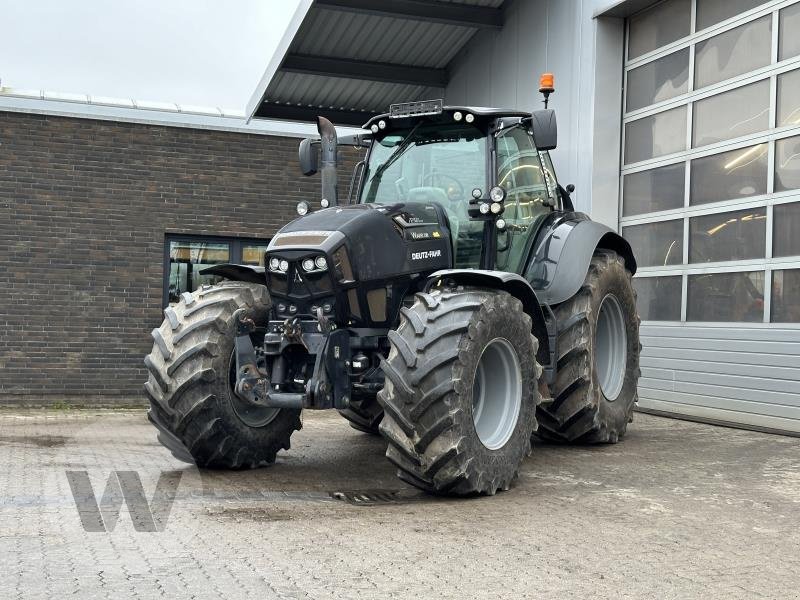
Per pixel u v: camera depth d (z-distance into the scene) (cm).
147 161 1080
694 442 698
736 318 799
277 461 639
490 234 591
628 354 725
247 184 1121
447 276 523
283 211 1135
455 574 349
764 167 775
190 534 414
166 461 636
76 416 964
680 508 464
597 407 654
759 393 760
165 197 1087
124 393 1063
